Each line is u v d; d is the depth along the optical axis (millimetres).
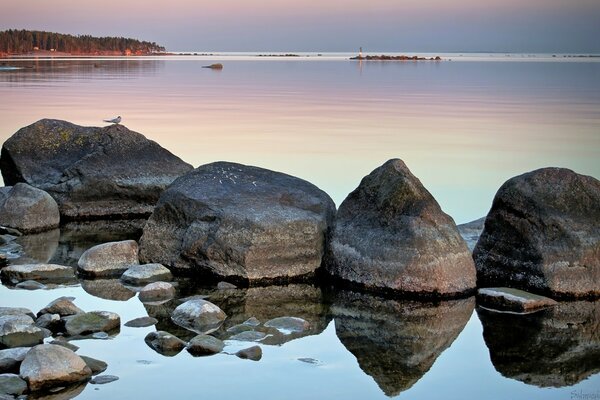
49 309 10352
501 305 11391
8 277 12156
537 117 34844
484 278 12453
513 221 12242
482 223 14969
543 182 12344
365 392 8586
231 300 11469
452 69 93750
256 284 12195
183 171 17500
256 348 9461
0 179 19891
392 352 9734
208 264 12375
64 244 14391
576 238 11891
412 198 12195
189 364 9094
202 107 39344
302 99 45125
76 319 10016
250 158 23438
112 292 11641
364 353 9656
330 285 12266
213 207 12617
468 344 10062
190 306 10531
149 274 12172
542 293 11820
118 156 17109
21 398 8062
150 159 17391
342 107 40031
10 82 56844
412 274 11703
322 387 8672
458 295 11727
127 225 16203
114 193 16766
